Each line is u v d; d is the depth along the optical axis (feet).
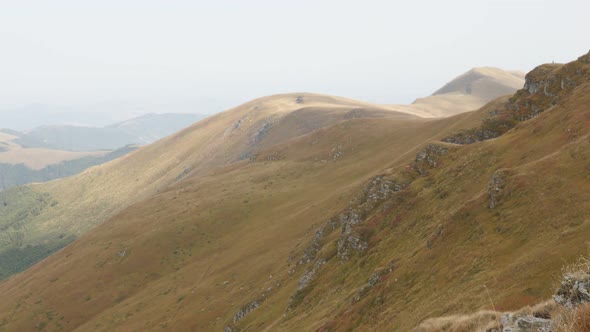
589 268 47.34
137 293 476.54
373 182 276.62
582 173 125.08
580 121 165.17
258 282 343.46
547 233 107.55
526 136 196.34
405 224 206.49
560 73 274.57
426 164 263.90
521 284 89.15
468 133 306.96
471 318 77.92
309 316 198.18
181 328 323.98
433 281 129.80
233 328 268.82
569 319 35.12
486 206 145.07
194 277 442.91
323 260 248.32
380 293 152.05
